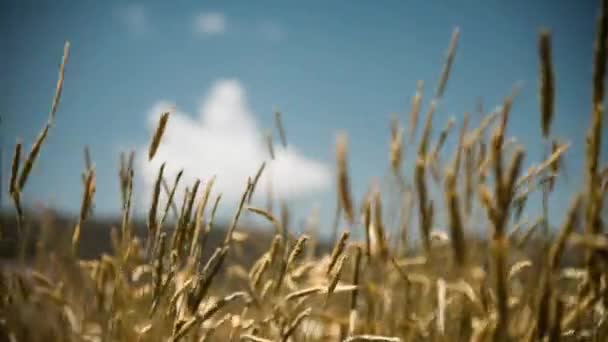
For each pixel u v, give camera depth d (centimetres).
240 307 162
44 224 154
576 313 109
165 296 125
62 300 140
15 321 123
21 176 125
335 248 121
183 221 117
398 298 168
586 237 94
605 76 91
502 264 79
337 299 171
